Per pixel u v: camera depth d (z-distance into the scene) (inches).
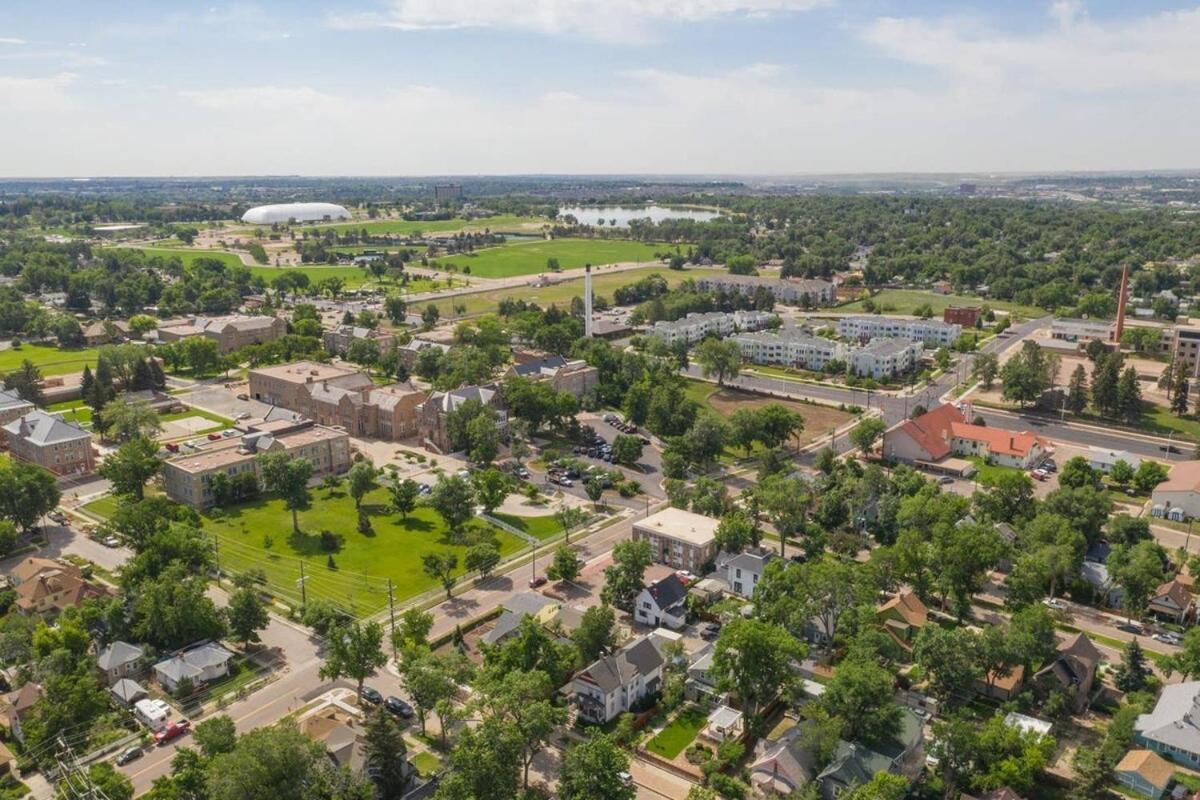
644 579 7135.8
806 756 4859.7
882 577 6850.4
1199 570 7047.2
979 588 6870.1
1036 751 4749.0
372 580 7524.6
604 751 4522.6
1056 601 7116.1
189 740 5329.7
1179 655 5866.1
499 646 5940.0
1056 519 7445.9
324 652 6368.1
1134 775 4869.6
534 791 4845.0
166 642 6210.6
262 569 7696.9
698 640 6466.5
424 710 5349.4
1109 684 5930.1
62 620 6254.9
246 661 6240.2
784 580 6505.9
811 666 6067.9
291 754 4399.6
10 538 7775.6
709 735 5447.8
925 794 4886.8
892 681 5669.3
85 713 5319.9
